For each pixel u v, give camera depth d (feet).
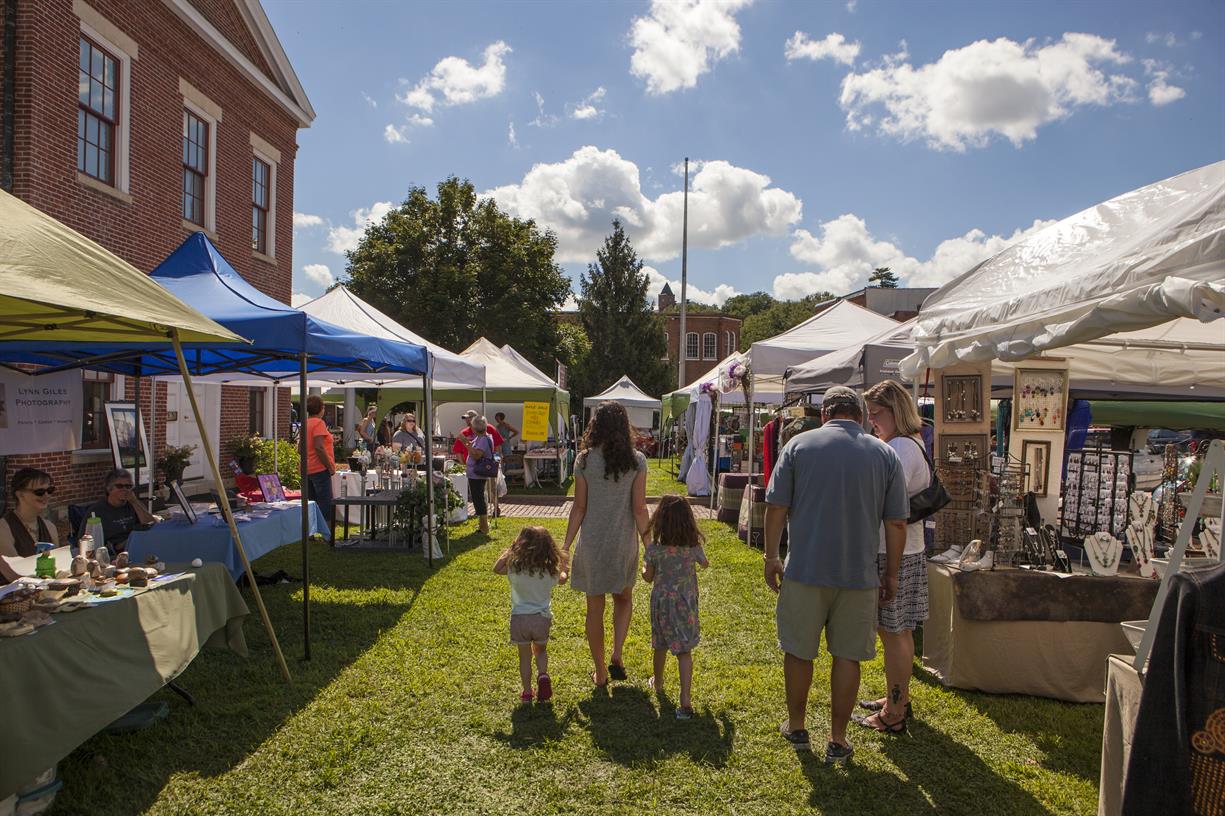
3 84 29.14
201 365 23.56
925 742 13.50
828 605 12.52
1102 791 9.50
